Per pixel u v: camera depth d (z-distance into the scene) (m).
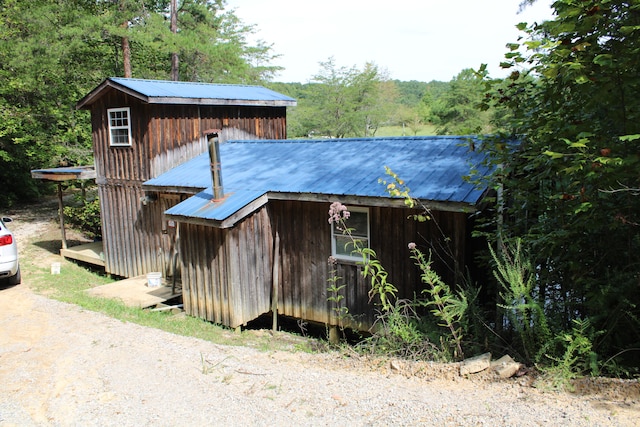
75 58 20.88
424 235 7.70
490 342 5.87
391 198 7.50
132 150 12.10
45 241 16.45
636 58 4.36
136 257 12.46
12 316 8.50
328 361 6.20
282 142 11.82
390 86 35.19
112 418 4.80
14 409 5.13
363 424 4.27
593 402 4.10
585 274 5.29
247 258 8.98
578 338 4.57
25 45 17.48
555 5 4.95
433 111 35.28
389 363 5.75
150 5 25.16
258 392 5.16
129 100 11.95
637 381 4.31
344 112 31.95
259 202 8.91
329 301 8.88
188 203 9.37
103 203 13.12
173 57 24.28
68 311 8.74
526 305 4.93
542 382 4.57
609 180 4.66
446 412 4.27
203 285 9.23
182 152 12.23
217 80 26.03
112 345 6.92
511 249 5.59
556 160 5.08
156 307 9.89
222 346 7.06
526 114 5.68
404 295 7.96
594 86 4.69
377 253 8.22
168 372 5.87
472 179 6.79
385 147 9.80
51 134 20.28
